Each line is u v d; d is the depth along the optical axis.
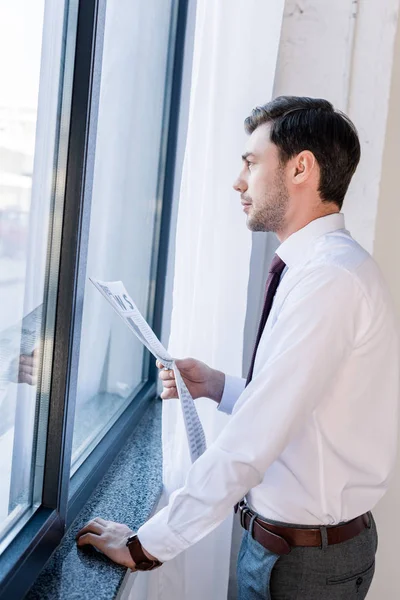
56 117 1.10
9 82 0.92
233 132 1.66
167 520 1.18
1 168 0.93
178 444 1.64
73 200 1.13
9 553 1.06
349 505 1.29
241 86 1.66
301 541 1.26
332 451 1.25
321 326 1.15
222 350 1.73
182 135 2.16
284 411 1.13
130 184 1.78
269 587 1.28
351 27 1.90
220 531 1.77
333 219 1.33
